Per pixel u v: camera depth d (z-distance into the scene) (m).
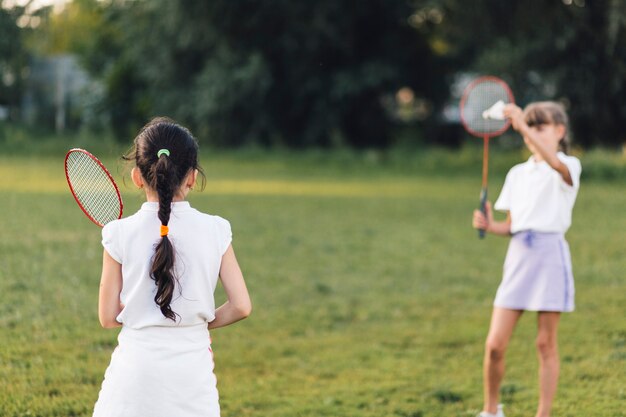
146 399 2.87
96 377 5.45
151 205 3.00
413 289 8.90
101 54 41.50
